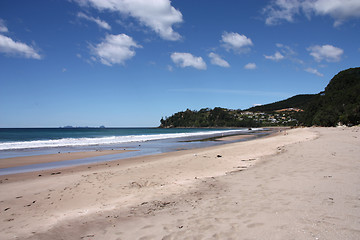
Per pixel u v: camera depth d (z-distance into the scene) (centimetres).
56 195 634
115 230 389
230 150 1474
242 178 714
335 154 980
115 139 3422
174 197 571
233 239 309
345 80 7619
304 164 827
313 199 439
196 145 2347
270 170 789
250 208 425
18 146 2367
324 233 295
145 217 443
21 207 543
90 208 524
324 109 6638
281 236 299
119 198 591
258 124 16950
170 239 332
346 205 392
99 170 1059
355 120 5097
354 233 288
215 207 456
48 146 2392
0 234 389
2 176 961
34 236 378
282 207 411
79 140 3206
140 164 1184
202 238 322
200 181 723
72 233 387
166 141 2998
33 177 925
